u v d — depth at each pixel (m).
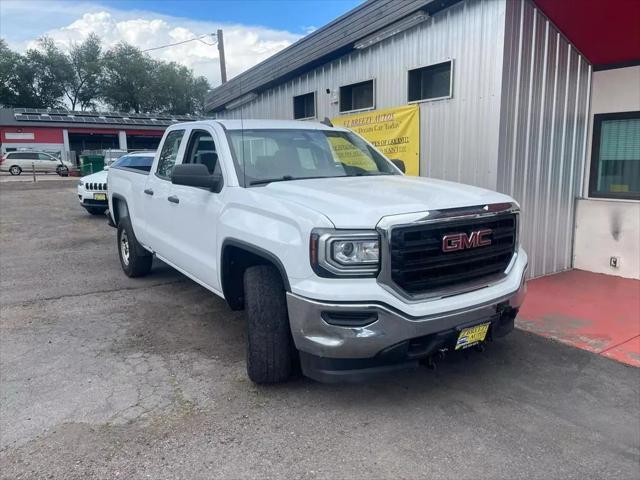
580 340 4.65
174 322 5.18
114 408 3.46
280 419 3.31
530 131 6.31
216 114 13.67
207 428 3.21
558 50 6.41
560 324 5.06
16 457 2.93
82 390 3.72
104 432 3.17
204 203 4.33
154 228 5.65
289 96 10.30
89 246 9.35
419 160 7.16
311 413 3.38
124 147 44.31
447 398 3.58
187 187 4.69
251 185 4.01
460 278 3.31
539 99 6.32
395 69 7.51
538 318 5.23
